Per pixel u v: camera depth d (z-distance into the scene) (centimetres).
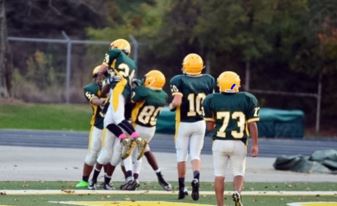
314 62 10212
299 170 5066
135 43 9744
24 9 11925
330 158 5100
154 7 11938
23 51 10262
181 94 3503
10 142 6769
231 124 3031
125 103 3669
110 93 3634
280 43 10262
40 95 9981
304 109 10450
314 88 10438
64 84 10044
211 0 10050
